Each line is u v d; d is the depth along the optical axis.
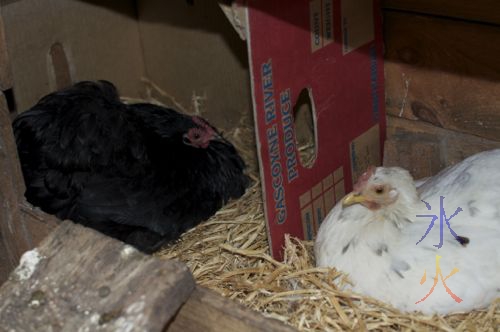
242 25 0.69
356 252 0.74
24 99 1.09
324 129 0.85
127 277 0.59
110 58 1.20
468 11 0.84
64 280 0.61
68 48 1.13
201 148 1.01
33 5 1.07
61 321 0.58
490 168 0.77
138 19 1.21
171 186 0.96
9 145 0.78
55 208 0.93
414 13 0.88
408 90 0.93
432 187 0.80
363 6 0.86
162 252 0.95
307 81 0.79
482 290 0.70
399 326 0.70
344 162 0.90
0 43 0.74
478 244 0.71
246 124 1.17
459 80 0.88
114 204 0.92
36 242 0.80
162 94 1.24
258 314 0.59
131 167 0.94
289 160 0.79
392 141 0.96
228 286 0.81
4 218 0.82
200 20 1.14
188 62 1.19
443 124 0.92
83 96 0.99
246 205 1.02
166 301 0.57
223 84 1.17
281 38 0.73
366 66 0.90
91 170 0.93
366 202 0.75
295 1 0.74
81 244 0.63
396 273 0.72
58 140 0.94
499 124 0.87
